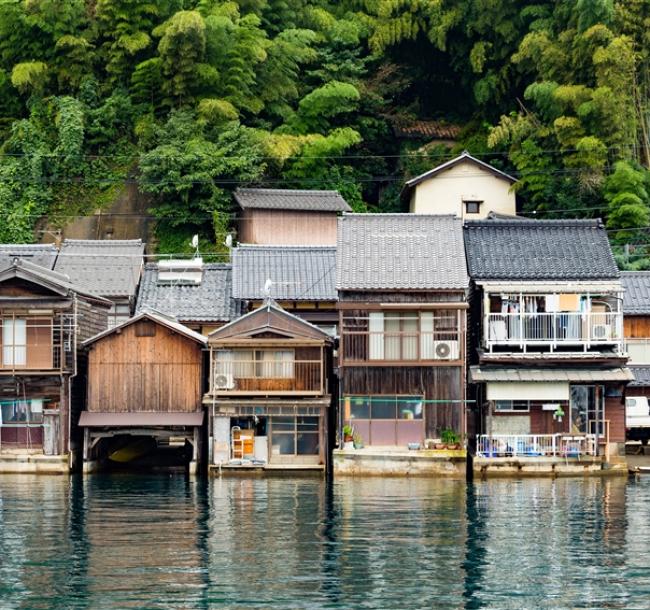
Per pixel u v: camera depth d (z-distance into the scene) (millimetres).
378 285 59781
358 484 56062
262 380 59781
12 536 43312
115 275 70375
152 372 61250
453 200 86375
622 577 37750
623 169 81375
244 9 93188
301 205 81312
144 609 34344
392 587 36562
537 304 61906
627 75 84000
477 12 94000
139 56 90750
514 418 60688
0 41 91000
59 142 87438
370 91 94625
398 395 59875
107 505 49875
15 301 59312
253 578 37500
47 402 60250
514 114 89062
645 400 65688
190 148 83375
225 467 59406
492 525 45375
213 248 81750
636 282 68625
